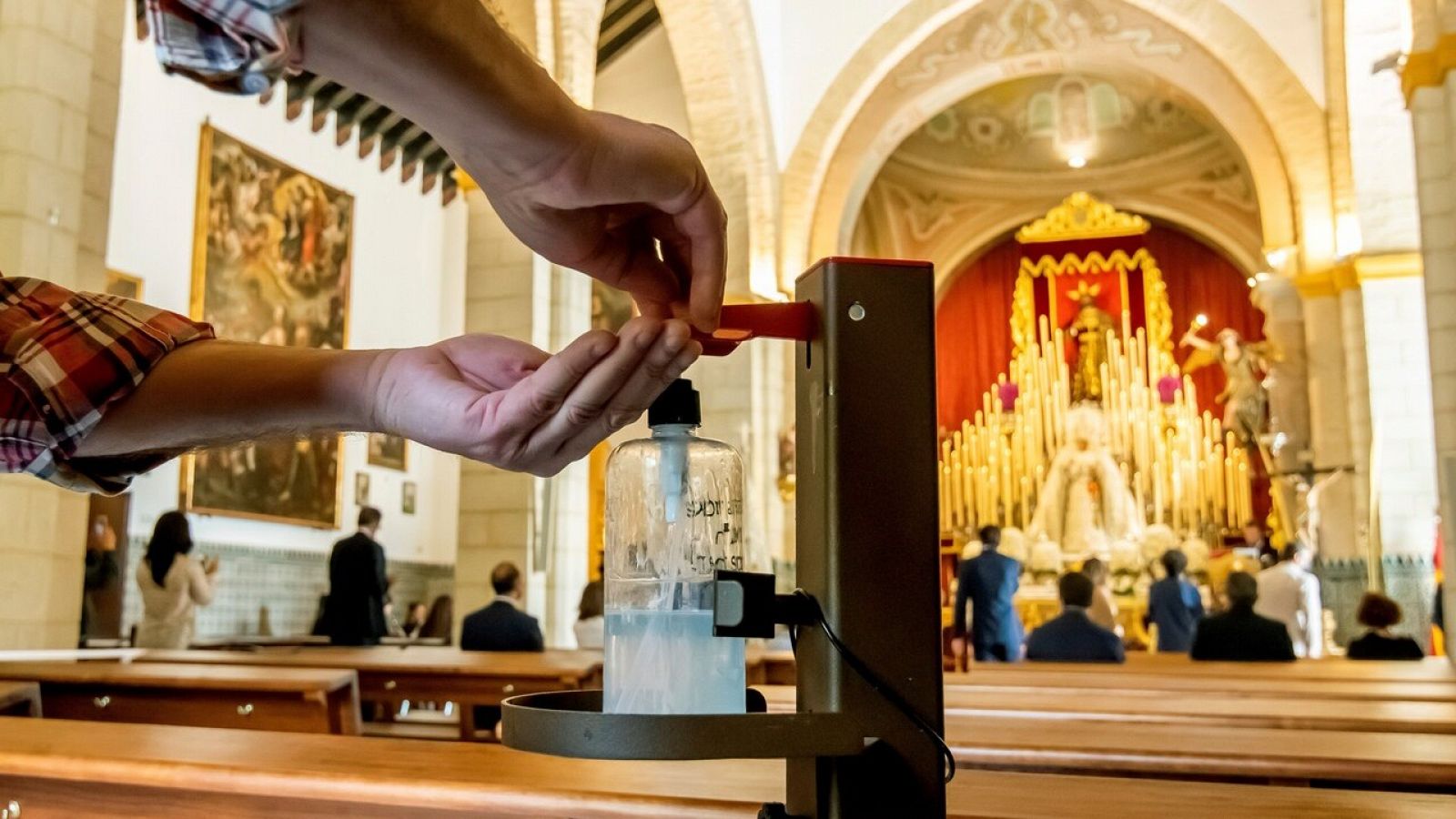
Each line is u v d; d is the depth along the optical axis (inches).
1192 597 360.8
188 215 460.8
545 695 41.6
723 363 497.7
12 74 211.3
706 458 42.4
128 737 78.6
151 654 217.9
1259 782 78.0
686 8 499.5
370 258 579.2
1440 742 85.2
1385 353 470.6
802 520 42.9
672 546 41.2
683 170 36.8
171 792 67.9
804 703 41.4
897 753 39.4
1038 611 637.9
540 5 384.8
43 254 212.5
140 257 436.8
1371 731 99.8
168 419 42.9
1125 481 679.7
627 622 40.8
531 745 37.4
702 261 40.1
